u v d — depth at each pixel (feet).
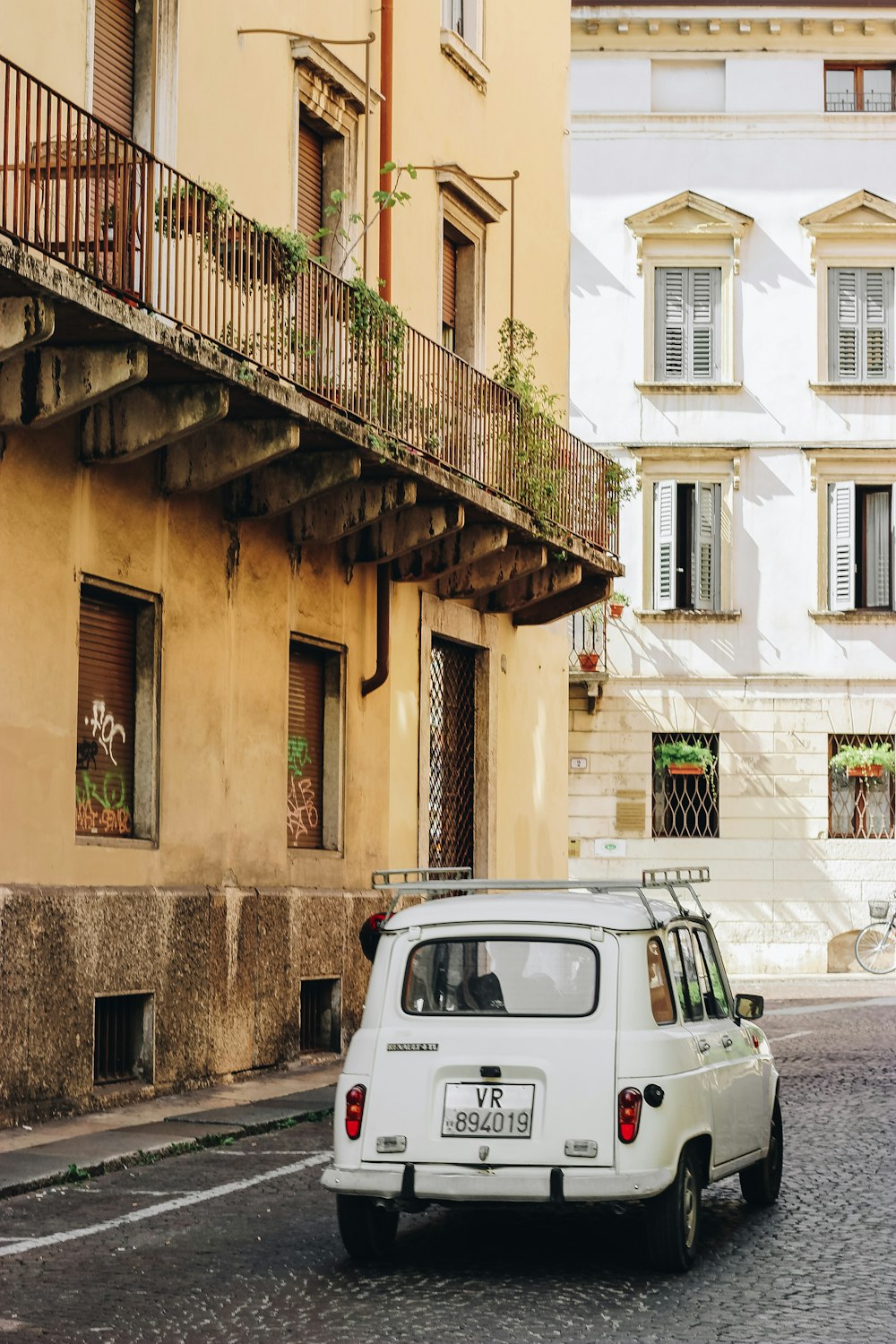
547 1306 27.86
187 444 54.24
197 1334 26.14
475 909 31.53
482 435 71.92
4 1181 38.09
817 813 123.75
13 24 47.80
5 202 41.68
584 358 126.72
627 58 128.06
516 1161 29.66
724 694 124.57
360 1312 27.53
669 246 127.34
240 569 59.77
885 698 124.06
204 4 58.03
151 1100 52.31
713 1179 32.30
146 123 55.21
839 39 127.54
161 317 51.44
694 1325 26.61
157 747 54.65
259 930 59.26
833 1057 63.87
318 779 67.05
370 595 70.03
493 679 81.76
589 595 84.74
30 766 47.98
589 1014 30.22
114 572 52.26
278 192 63.00
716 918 123.65
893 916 120.37
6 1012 46.01
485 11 82.64
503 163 84.58
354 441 56.75
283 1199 37.55
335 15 67.46
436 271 76.69
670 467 126.31
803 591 125.29
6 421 46.21
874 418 125.39
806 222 126.31
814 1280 29.71
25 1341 25.72
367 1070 30.63
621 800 124.06
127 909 51.57
